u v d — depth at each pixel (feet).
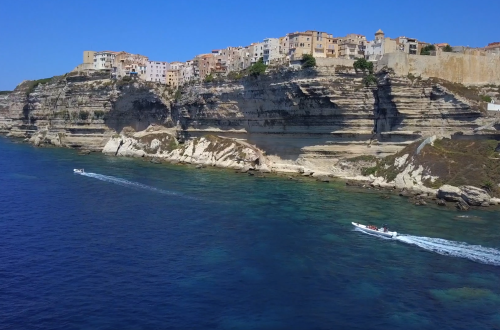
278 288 153.58
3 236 201.16
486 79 388.37
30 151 556.51
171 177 370.32
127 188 318.04
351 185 332.19
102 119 590.96
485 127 325.62
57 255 179.11
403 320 135.03
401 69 358.43
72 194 294.66
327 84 362.12
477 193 271.69
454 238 208.95
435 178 305.12
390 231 216.33
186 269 167.43
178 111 535.19
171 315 134.10
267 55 563.89
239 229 217.77
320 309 140.36
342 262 177.88
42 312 134.10
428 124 349.20
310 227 222.69
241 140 452.35
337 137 376.68
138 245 192.75
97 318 131.44
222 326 129.08
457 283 160.86
